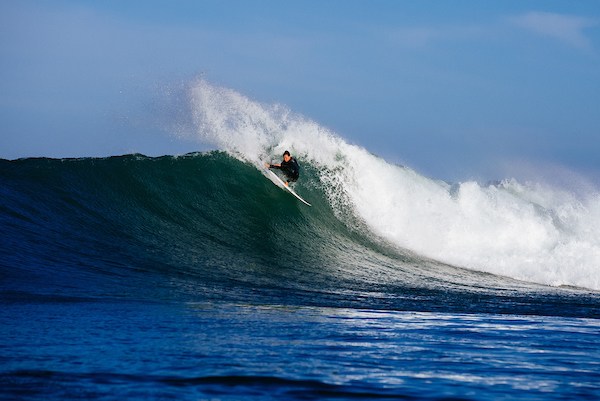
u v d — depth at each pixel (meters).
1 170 48.59
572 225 63.88
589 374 17.02
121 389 13.50
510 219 62.56
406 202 62.34
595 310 37.03
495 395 14.28
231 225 51.25
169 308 28.02
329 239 54.09
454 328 26.42
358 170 62.94
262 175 58.91
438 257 57.38
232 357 17.59
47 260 37.12
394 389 14.50
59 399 12.55
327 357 18.33
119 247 42.41
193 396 13.21
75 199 47.53
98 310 25.95
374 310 32.12
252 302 32.16
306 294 36.34
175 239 46.41
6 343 18.14
